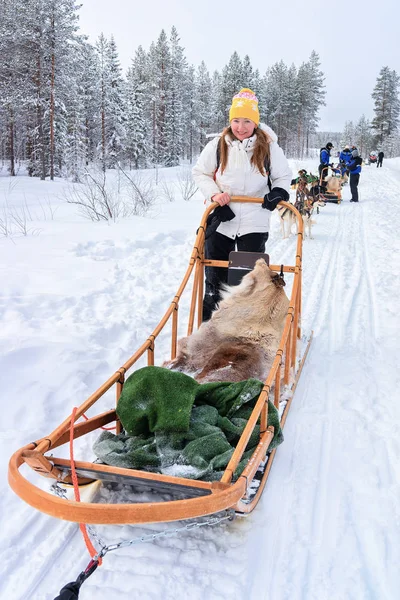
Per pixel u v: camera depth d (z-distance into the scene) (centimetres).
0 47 2992
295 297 352
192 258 369
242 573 204
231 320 335
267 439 238
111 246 779
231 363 297
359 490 258
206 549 217
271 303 339
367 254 845
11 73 3108
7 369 366
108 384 255
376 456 286
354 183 1667
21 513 243
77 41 3081
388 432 309
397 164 4531
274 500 250
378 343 458
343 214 1384
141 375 249
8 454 281
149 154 4662
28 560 213
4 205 1387
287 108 6225
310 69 6738
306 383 380
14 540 224
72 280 608
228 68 5706
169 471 213
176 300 338
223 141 389
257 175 390
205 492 196
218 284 419
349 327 504
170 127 5206
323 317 535
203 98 6362
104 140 4022
